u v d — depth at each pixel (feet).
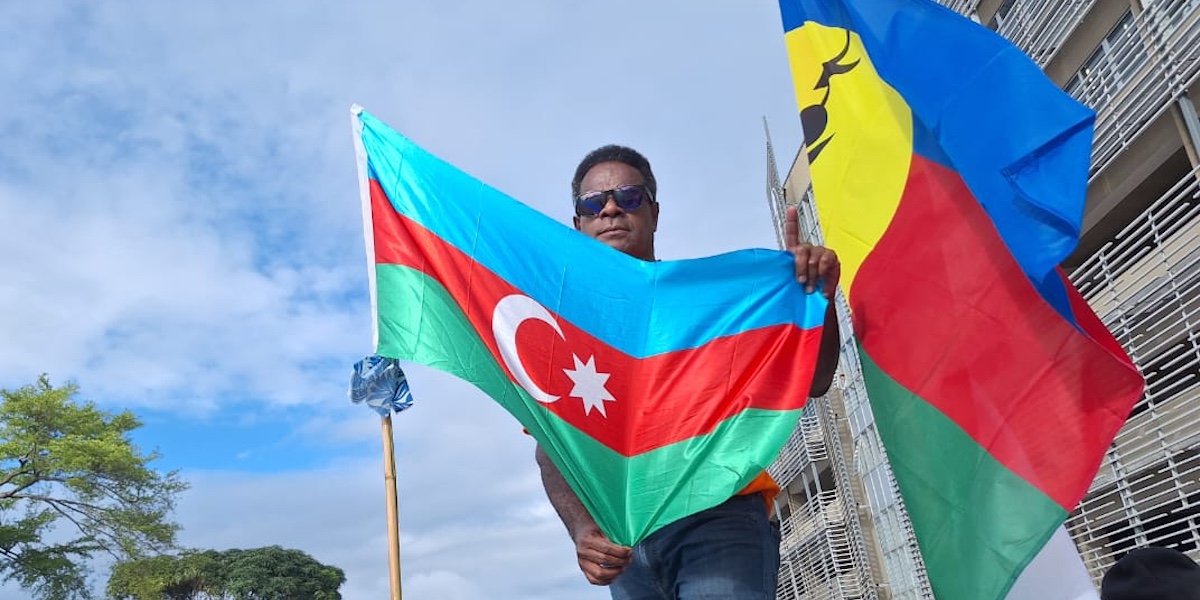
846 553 85.56
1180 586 10.89
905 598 72.64
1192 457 35.50
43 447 105.19
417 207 11.91
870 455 78.23
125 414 115.96
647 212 12.04
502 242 11.43
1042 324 11.32
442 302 11.35
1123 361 10.74
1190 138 37.83
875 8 13.51
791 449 95.76
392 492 13.37
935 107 12.83
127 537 105.91
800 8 14.46
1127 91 41.57
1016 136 12.10
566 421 10.21
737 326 10.71
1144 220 45.39
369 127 12.40
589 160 12.24
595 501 9.60
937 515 11.35
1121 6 42.39
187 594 250.37
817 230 72.43
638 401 10.39
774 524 10.02
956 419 11.54
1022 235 11.71
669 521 9.31
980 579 10.79
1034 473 10.86
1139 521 38.29
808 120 13.99
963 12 55.67
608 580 9.19
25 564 100.89
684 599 9.27
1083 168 11.61
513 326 10.89
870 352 12.39
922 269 12.32
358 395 13.24
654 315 10.87
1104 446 10.62
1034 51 48.62
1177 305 38.34
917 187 12.68
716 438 10.00
